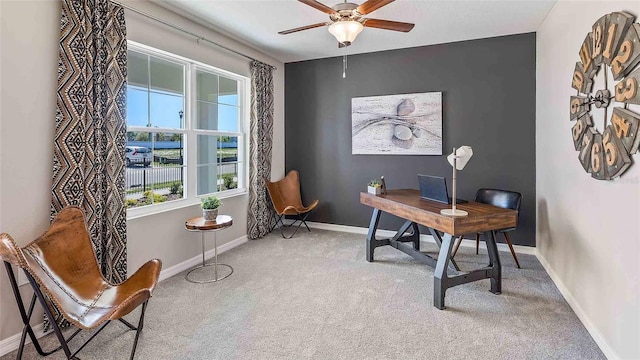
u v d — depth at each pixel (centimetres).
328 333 227
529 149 396
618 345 190
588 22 233
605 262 206
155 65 328
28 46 215
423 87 445
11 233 211
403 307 263
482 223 259
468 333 225
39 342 220
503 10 326
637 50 165
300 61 518
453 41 423
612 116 191
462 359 198
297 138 529
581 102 235
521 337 220
